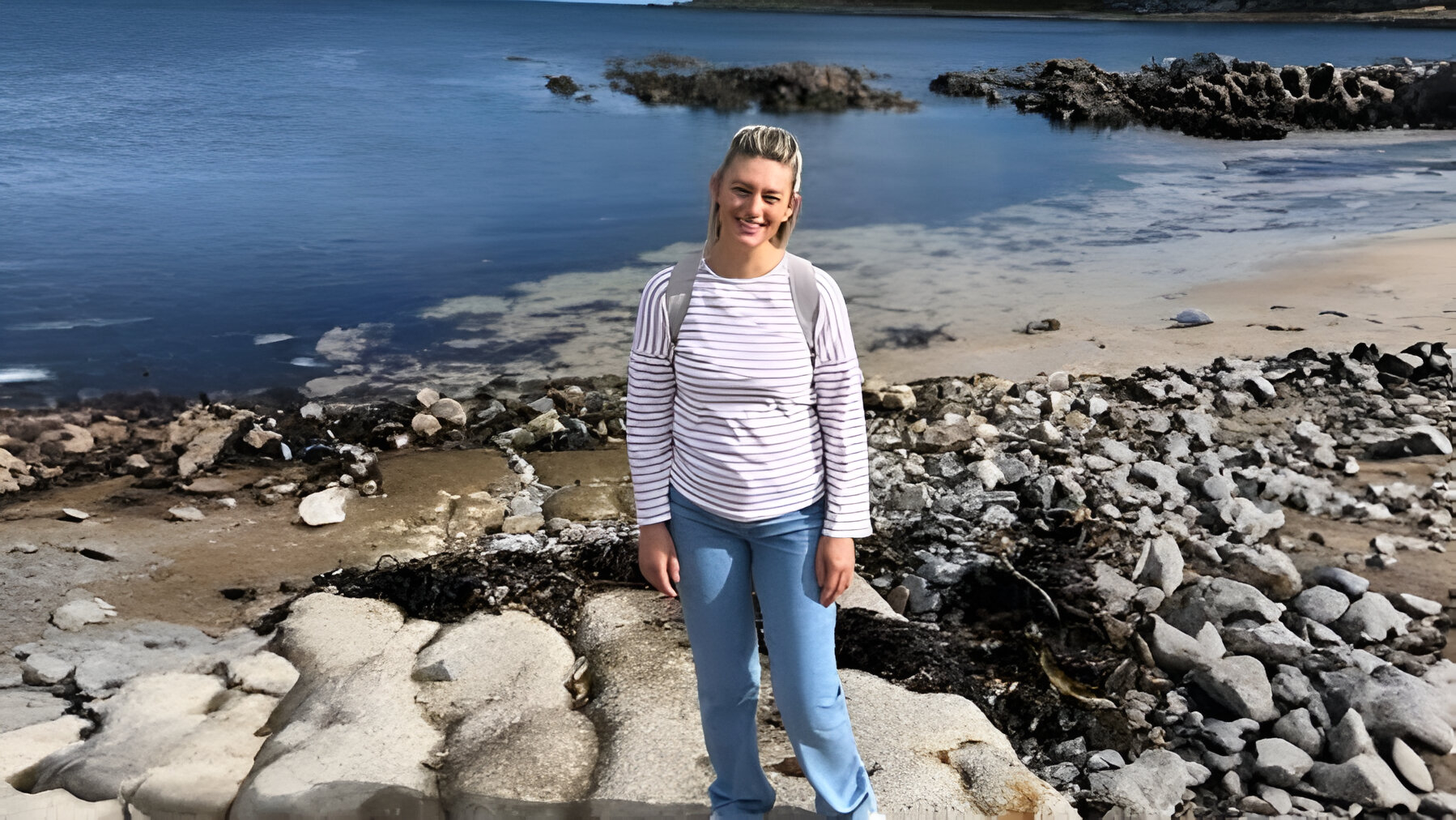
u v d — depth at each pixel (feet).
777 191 6.75
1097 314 27.55
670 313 7.20
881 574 14.43
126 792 9.53
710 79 94.68
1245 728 10.82
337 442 19.33
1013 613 13.35
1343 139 75.15
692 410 7.36
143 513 16.11
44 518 15.74
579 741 10.40
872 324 26.76
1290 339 24.44
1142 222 40.55
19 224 36.27
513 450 19.24
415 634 12.55
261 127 63.67
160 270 31.40
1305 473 17.10
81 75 90.84
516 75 107.55
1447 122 82.48
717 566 7.57
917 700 11.07
